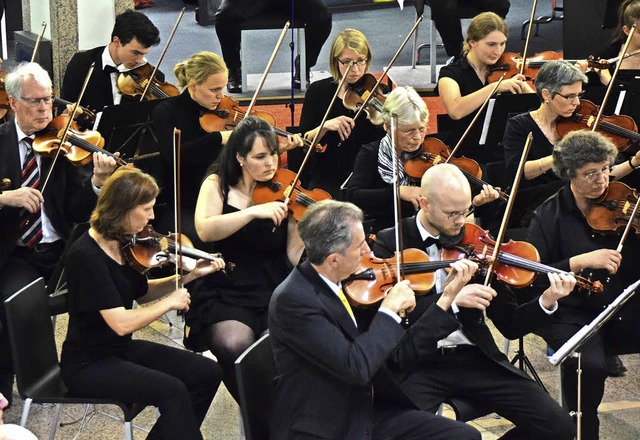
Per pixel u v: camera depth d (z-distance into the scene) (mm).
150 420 6285
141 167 7246
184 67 7617
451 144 8008
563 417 5215
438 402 5246
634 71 8141
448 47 10711
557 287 5254
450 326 4996
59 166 6660
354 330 4664
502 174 7164
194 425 5191
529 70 8430
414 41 11359
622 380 6777
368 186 6879
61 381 5449
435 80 10969
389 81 8086
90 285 5125
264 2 10375
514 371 5273
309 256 4625
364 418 4664
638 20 8109
